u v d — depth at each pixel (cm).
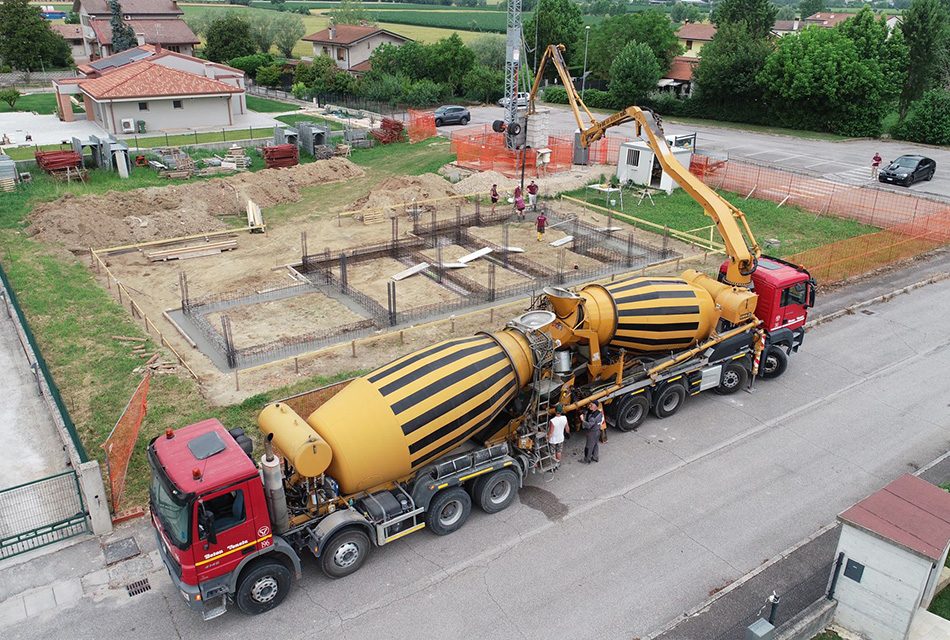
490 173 4025
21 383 1964
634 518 1499
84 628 1204
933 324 2472
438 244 3169
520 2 4503
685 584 1319
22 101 6775
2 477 1574
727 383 1991
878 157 4394
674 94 7569
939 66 6125
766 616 1227
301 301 2553
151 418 1781
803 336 2205
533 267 2866
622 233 3344
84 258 2947
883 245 3009
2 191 3656
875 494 1209
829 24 11825
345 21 11281
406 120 6200
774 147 5419
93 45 8762
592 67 8088
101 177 4044
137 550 1377
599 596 1288
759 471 1666
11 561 1343
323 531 1259
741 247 1911
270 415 1330
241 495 1138
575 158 4494
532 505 1540
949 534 1102
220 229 3309
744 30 6525
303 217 3544
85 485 1362
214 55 8556
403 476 1381
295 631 1203
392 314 2342
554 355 1588
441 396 1369
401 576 1330
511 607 1260
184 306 2420
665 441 1784
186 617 1229
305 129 4862
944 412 1923
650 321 1728
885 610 1136
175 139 5100
